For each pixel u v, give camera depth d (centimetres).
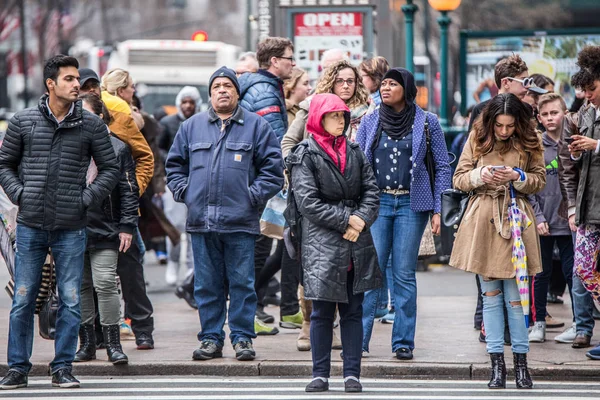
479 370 2152
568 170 2278
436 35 9481
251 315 2267
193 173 2266
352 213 1962
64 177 2023
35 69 13600
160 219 3139
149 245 3931
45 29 12400
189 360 2244
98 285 2209
